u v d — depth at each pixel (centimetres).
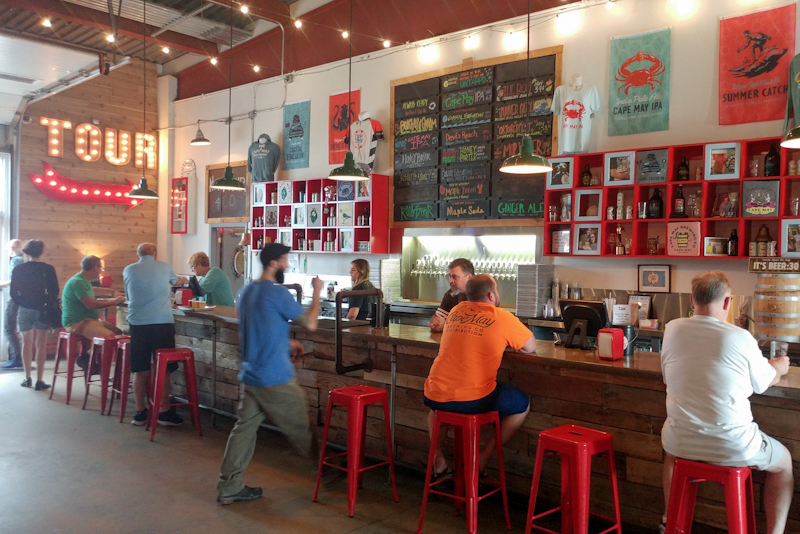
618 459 336
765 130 500
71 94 987
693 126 538
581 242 577
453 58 700
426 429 413
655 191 537
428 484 337
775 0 496
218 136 995
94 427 543
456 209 695
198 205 1036
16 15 814
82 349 698
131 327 544
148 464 448
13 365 809
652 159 528
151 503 378
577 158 573
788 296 425
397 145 751
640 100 566
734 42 515
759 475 294
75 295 641
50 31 892
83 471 432
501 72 657
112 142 1033
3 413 585
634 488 330
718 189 515
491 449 351
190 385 527
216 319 545
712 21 528
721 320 277
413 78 733
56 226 973
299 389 381
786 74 490
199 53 972
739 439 257
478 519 357
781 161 466
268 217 884
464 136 688
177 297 622
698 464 259
